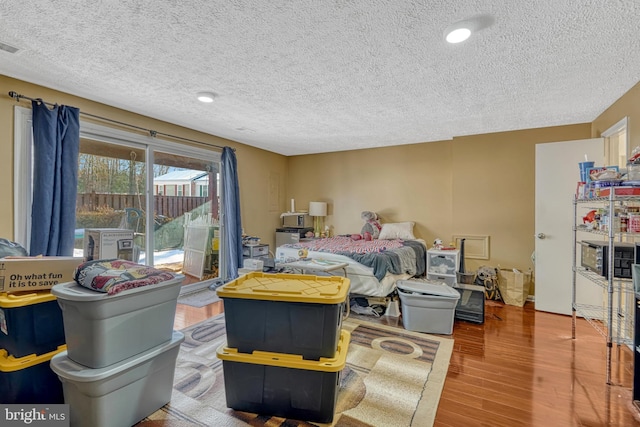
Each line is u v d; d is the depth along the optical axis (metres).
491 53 2.08
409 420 1.66
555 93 2.81
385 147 5.32
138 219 3.60
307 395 1.62
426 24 1.75
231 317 1.69
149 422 1.63
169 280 1.70
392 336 2.79
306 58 2.17
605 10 1.61
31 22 1.75
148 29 1.82
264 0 1.55
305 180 6.08
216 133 4.43
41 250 2.57
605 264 2.18
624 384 2.02
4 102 2.50
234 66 2.30
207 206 4.50
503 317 3.35
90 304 1.39
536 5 1.57
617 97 2.90
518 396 1.90
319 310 1.57
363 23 1.75
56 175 2.69
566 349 2.55
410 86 2.67
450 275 3.95
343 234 5.70
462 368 2.23
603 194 2.15
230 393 1.71
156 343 1.69
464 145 4.46
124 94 2.91
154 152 3.73
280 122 3.84
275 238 5.83
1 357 1.52
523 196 4.10
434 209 4.92
